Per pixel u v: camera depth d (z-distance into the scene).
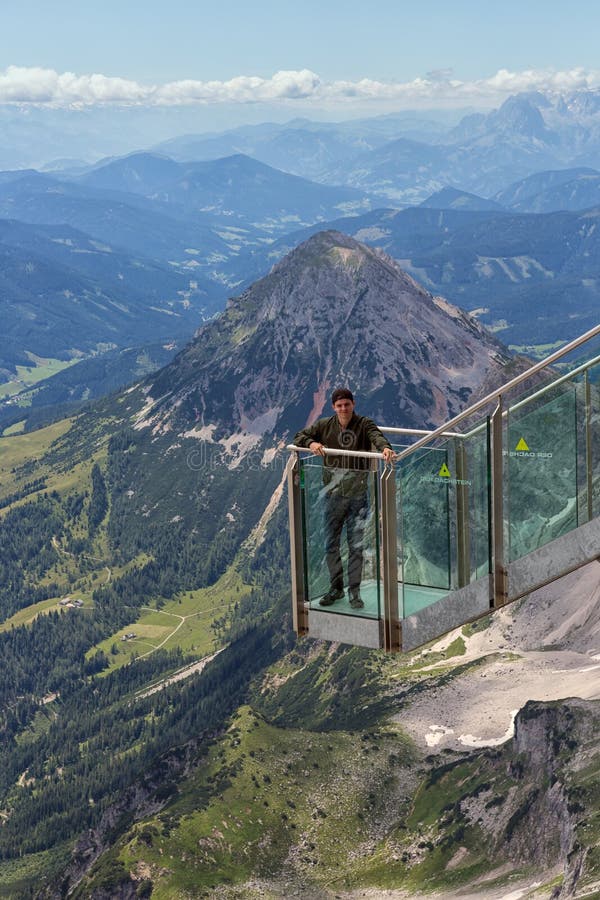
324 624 14.55
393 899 131.50
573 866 111.81
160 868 146.12
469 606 14.19
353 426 14.60
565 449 14.14
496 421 13.93
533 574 14.30
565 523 14.34
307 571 14.57
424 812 152.00
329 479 14.20
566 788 127.50
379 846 148.38
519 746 146.25
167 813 160.50
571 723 139.38
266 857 149.62
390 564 13.94
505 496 14.01
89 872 150.75
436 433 13.88
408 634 14.13
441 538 14.06
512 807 136.25
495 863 130.12
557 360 14.00
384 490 13.85
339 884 144.25
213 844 152.62
